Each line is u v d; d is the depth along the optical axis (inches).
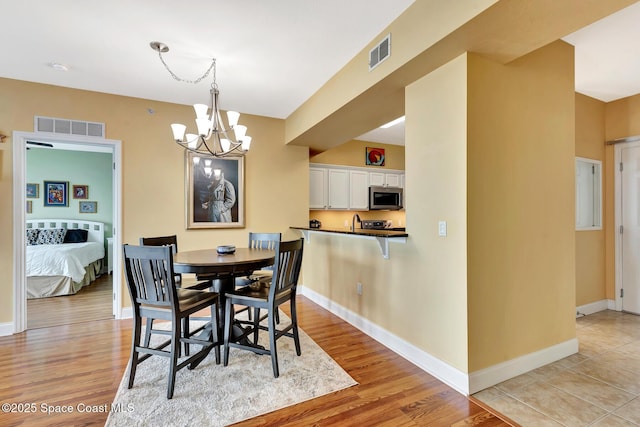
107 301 163.9
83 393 77.6
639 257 140.6
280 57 106.8
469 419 68.6
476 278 79.4
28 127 122.6
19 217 120.8
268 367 91.0
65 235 228.7
